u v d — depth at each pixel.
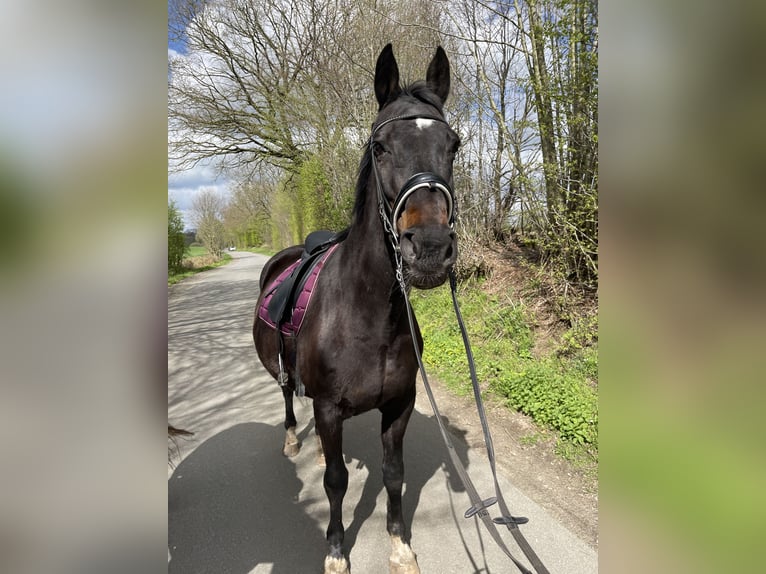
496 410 3.67
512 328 4.90
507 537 2.26
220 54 13.10
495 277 6.22
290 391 3.15
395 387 1.94
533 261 5.93
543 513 2.42
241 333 7.07
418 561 2.14
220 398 4.36
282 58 12.89
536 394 3.61
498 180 6.52
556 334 4.65
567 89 4.25
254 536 2.36
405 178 1.55
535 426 3.36
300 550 2.25
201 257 30.39
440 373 4.54
